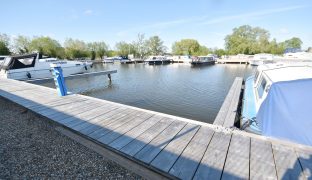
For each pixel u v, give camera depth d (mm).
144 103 9781
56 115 4547
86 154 3197
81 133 3566
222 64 35969
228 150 2771
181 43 58688
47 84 14242
